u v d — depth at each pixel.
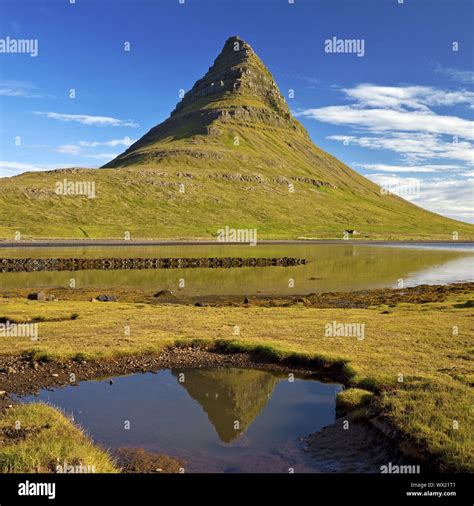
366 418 17.00
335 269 96.56
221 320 37.47
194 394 21.27
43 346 27.64
